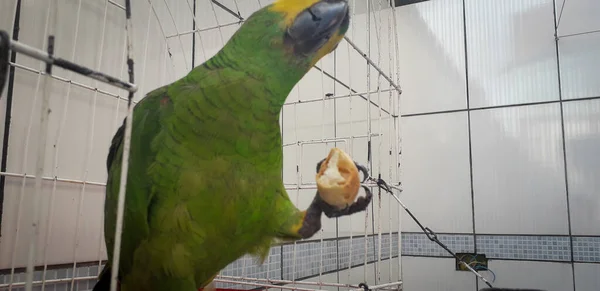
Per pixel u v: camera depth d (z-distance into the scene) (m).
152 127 0.54
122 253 0.53
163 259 0.52
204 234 0.52
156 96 0.57
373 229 2.17
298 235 0.59
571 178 2.37
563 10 2.46
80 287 0.93
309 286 1.72
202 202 0.52
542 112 2.46
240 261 1.37
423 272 2.62
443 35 2.71
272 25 0.57
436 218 2.63
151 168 0.52
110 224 0.55
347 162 0.58
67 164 0.91
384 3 2.58
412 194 2.69
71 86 0.92
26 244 0.83
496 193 2.52
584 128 2.37
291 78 0.59
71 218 0.92
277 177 0.58
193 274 0.54
